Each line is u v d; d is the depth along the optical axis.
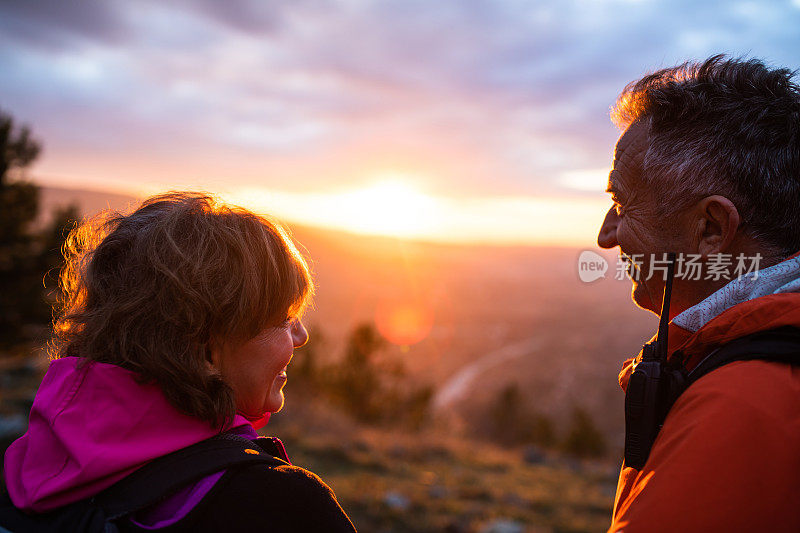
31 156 13.28
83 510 0.71
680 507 0.61
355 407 14.70
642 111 0.93
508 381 71.88
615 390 64.00
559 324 135.12
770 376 0.68
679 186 0.85
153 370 0.76
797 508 0.60
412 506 7.02
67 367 0.82
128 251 0.86
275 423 10.18
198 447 0.76
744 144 0.82
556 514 7.91
